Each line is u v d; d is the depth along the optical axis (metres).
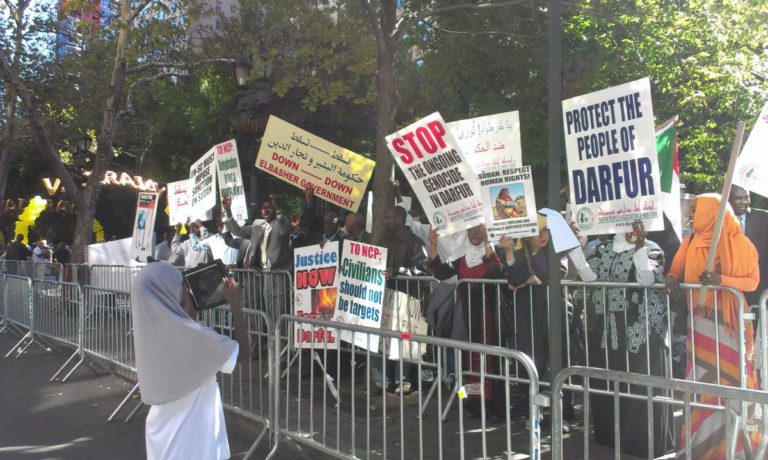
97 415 6.43
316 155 7.30
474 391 5.79
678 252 4.91
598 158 4.80
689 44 11.26
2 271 13.12
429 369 6.20
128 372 7.82
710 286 4.46
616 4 9.38
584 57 9.76
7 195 27.75
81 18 14.42
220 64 21.61
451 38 9.23
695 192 14.05
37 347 10.16
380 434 5.29
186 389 3.40
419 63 11.77
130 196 27.33
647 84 4.51
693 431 4.56
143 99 22.05
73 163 22.27
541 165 12.59
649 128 4.52
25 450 5.41
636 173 4.61
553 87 3.78
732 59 11.30
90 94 19.20
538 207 14.45
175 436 3.45
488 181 5.49
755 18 10.59
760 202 12.30
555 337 3.75
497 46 9.24
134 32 9.88
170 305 3.43
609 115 4.72
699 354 4.58
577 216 4.96
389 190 7.06
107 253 13.69
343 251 6.16
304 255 6.54
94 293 8.24
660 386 2.85
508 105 10.48
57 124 20.39
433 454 4.89
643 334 4.76
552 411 3.28
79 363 8.33
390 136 5.75
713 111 13.10
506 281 5.59
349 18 9.05
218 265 3.79
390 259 6.84
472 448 5.04
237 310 3.78
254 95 11.26
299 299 6.54
